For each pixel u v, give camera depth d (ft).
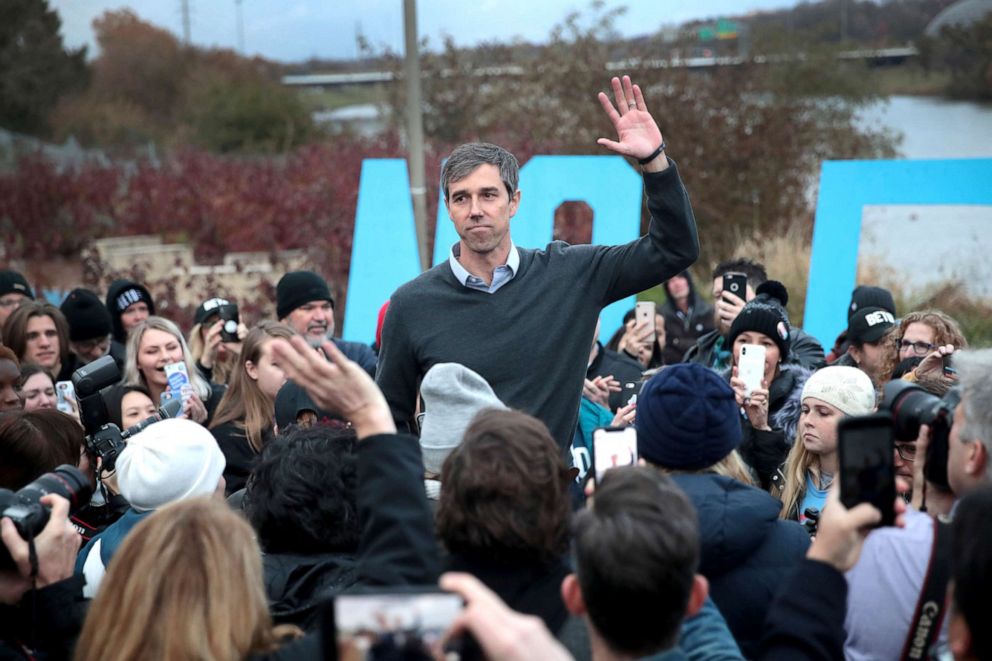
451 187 10.76
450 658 4.83
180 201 50.67
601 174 25.03
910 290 30.96
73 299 20.98
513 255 11.02
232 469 14.98
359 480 6.59
